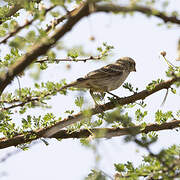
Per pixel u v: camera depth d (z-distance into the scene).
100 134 7.16
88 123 9.68
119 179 7.80
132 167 7.96
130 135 6.62
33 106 9.42
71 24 6.34
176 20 6.55
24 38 7.34
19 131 10.70
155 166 7.63
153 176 7.49
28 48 7.25
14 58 9.21
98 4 5.92
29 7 7.32
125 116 7.11
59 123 10.17
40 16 7.18
